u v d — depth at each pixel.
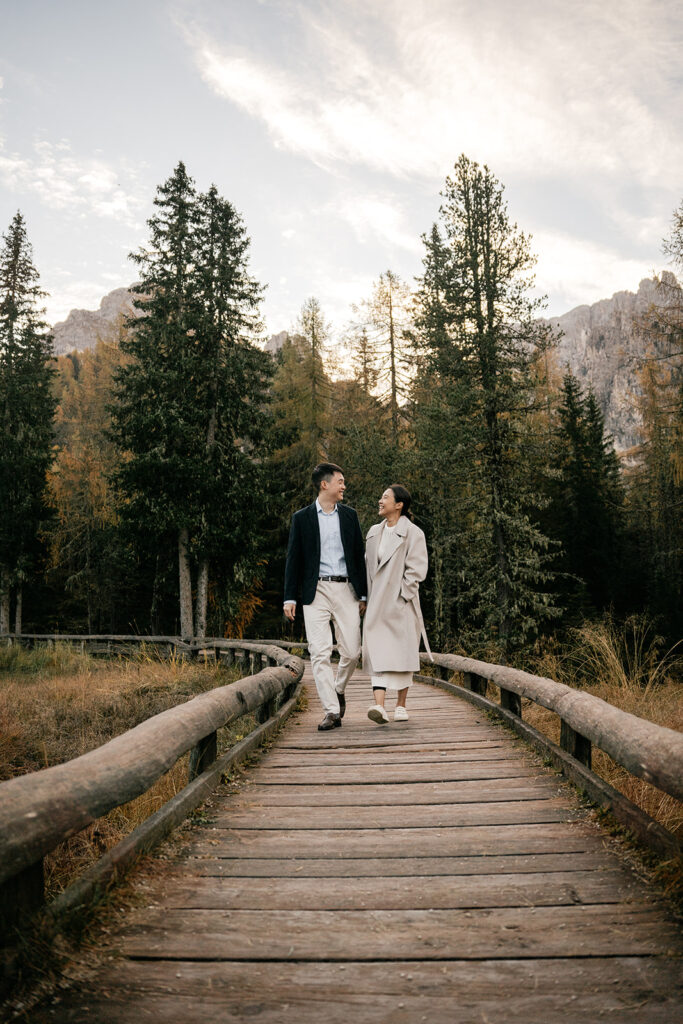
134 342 27.09
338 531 6.31
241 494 26.59
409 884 2.92
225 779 4.60
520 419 21.59
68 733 9.22
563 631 21.61
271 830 3.65
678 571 29.39
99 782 2.65
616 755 3.38
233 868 3.12
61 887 4.25
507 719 6.32
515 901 2.73
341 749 5.63
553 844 3.36
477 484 21.75
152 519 25.53
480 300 21.25
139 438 26.58
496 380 20.84
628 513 37.56
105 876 2.74
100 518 42.19
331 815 3.91
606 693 8.66
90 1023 1.95
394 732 6.31
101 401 63.41
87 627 43.72
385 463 26.08
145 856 3.16
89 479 42.91
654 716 7.12
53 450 33.97
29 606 41.72
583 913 2.61
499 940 2.42
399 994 2.10
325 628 6.31
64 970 2.21
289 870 3.09
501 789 4.36
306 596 6.29
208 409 26.98
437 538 23.91
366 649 6.45
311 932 2.50
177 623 40.47
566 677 10.52
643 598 30.33
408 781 4.62
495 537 21.62
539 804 4.01
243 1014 2.00
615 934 2.44
